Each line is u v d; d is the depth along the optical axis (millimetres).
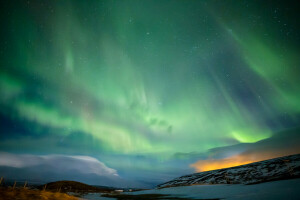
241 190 36875
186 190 52719
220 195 33156
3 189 21359
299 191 25062
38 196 21125
